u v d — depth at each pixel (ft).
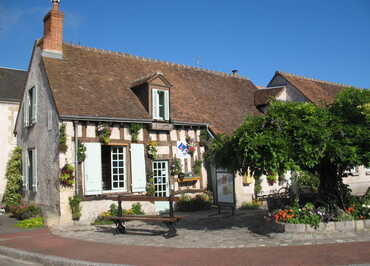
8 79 67.21
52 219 36.37
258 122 26.05
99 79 44.57
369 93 27.20
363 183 63.31
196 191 44.93
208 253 21.22
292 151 24.18
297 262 18.25
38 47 44.29
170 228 27.27
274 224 26.73
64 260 21.12
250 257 19.74
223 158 28.73
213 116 51.21
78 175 35.88
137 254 21.84
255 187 47.29
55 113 37.09
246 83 68.74
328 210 26.81
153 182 41.52
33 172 42.04
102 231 30.96
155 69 54.85
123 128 39.99
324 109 27.63
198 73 61.87
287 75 63.21
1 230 34.24
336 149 23.70
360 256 18.67
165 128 42.78
